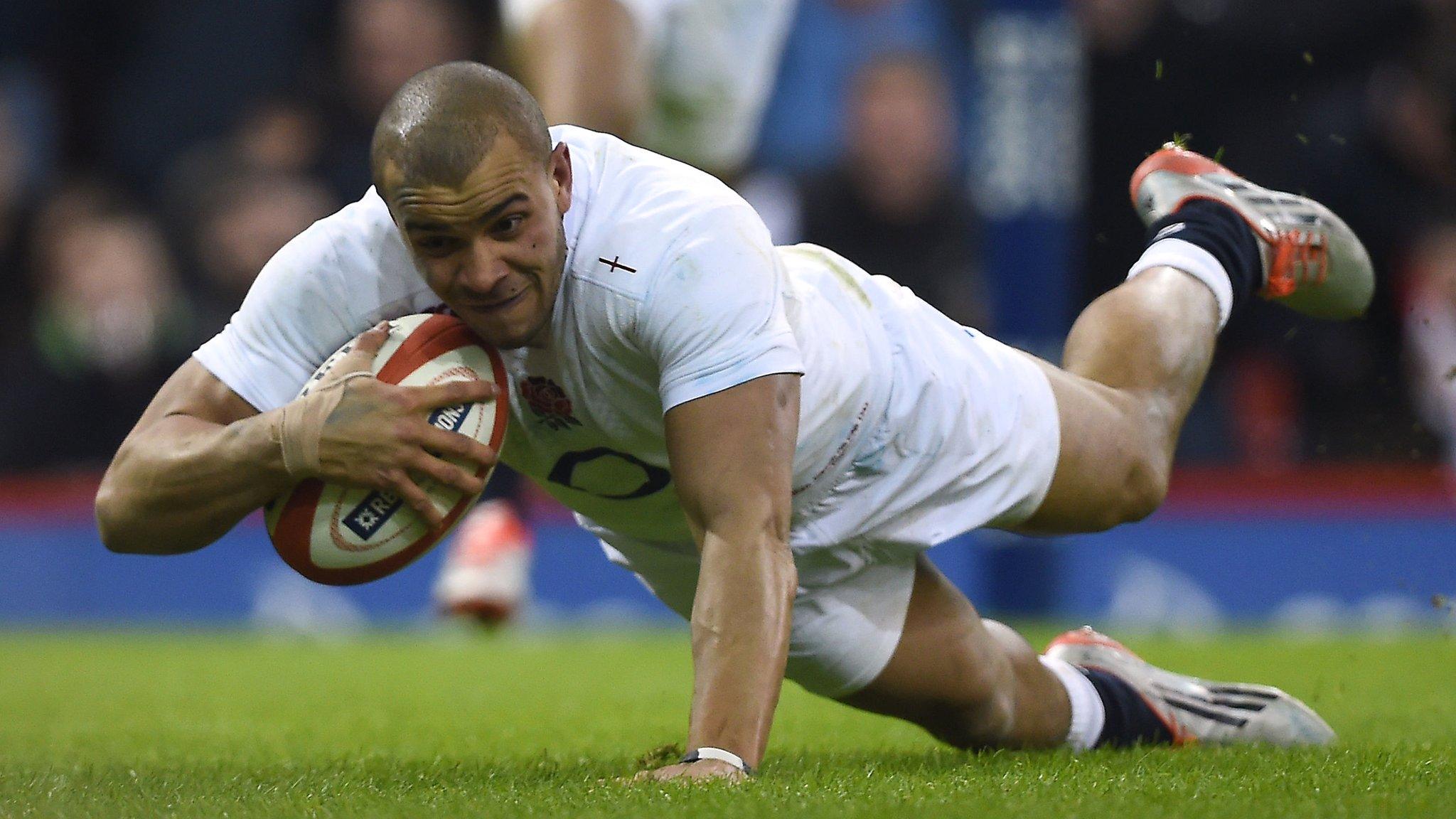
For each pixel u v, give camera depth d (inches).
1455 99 1422.2
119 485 408.2
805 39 1585.9
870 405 445.4
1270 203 568.1
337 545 392.5
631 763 455.2
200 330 1556.3
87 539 1396.4
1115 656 531.2
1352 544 1272.1
